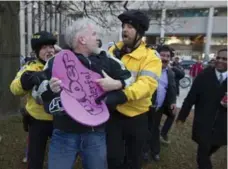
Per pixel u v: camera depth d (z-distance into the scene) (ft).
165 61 12.10
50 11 23.84
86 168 6.03
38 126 8.04
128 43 7.45
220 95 10.41
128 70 6.68
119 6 24.67
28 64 7.97
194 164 12.80
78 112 5.40
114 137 7.34
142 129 7.55
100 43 6.38
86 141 5.77
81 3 23.32
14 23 18.03
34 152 8.14
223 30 114.73
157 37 107.65
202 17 114.83
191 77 47.55
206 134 10.63
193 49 122.72
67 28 5.99
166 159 13.15
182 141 15.96
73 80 5.57
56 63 5.41
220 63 10.32
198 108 10.96
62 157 5.77
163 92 12.00
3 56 17.71
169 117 13.91
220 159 13.76
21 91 7.31
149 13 25.21
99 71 5.88
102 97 5.85
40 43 7.88
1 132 15.25
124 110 7.28
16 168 11.24
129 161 7.67
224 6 110.73
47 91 5.64
